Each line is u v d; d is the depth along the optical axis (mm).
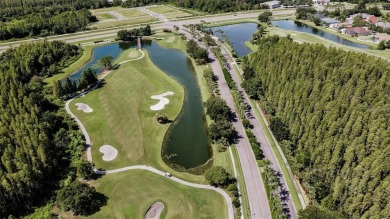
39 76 166500
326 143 96062
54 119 120625
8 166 90312
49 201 89688
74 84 148250
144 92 147750
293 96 120000
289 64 138625
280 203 85375
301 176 95688
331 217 78062
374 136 90250
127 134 118562
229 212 86125
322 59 133375
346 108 104750
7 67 160250
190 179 98062
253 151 107750
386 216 75562
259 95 137875
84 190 88062
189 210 87062
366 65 119750
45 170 95750
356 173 86000
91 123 125125
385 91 109500
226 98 142500
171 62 186500
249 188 93500
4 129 103812
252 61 163125
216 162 104875
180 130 122125
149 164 104312
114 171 101125
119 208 87625
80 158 106438
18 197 86188
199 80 162500
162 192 92875
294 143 110875
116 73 168750
